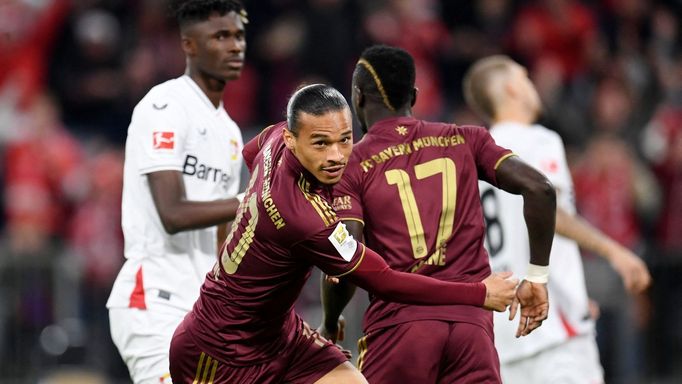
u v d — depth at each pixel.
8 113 46.91
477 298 18.69
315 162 17.72
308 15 49.16
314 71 48.78
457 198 20.19
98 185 44.09
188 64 23.73
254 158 20.53
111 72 50.00
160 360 22.53
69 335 40.47
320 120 17.52
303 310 39.97
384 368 20.20
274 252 18.41
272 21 50.69
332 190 19.31
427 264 20.02
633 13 55.06
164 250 22.97
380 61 20.72
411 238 20.06
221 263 19.17
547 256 19.89
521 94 27.22
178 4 23.56
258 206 18.41
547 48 52.19
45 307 40.31
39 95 48.47
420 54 50.75
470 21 53.16
